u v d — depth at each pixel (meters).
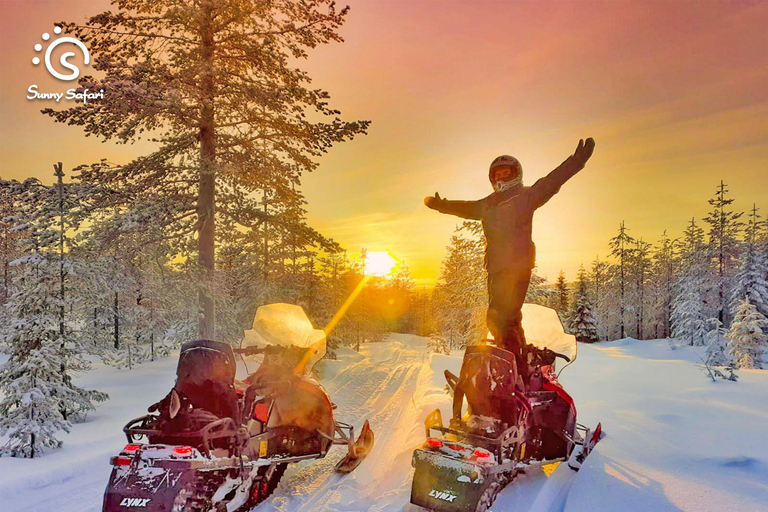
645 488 4.65
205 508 3.58
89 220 11.20
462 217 5.52
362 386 12.03
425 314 81.44
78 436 7.38
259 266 19.30
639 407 8.23
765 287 37.47
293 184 14.17
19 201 8.32
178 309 13.17
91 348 8.82
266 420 4.82
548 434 5.34
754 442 6.04
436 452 4.16
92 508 4.54
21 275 7.71
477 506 3.82
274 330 5.89
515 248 4.91
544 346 5.77
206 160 11.84
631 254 55.50
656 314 56.00
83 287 8.51
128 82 10.35
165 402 4.02
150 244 11.64
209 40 12.14
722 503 4.26
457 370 14.44
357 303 40.25
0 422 6.55
